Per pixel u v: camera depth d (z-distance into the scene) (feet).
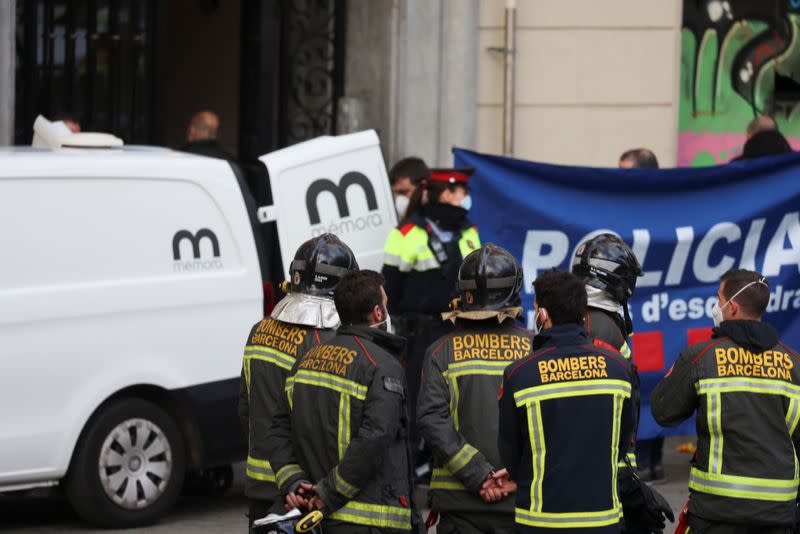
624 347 34.14
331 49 71.20
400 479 28.19
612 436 27.17
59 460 41.27
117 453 42.57
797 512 30.45
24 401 40.60
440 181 46.24
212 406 44.19
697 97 73.56
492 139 69.46
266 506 31.19
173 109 82.53
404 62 69.00
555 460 26.96
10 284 40.47
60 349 41.16
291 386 28.86
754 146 60.44
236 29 78.13
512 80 68.74
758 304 30.63
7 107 58.23
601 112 69.72
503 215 49.44
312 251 31.04
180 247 43.86
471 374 29.73
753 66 73.67
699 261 51.31
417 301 45.96
